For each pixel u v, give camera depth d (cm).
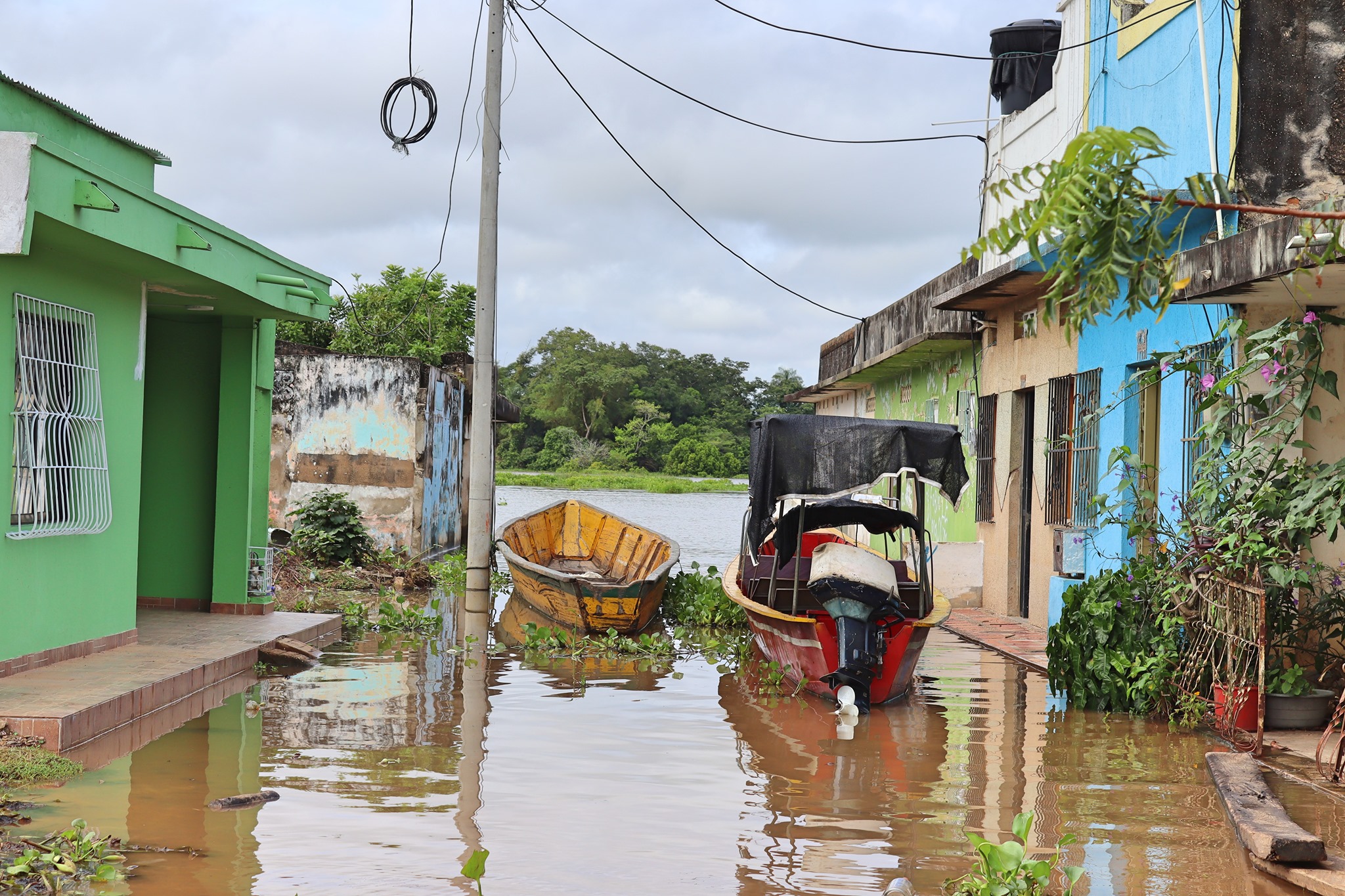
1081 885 496
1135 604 883
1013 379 1376
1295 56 894
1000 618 1367
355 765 682
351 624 1283
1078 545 1133
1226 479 812
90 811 575
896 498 1247
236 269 972
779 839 559
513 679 1000
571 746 748
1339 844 541
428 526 1931
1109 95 1171
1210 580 794
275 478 1859
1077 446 1175
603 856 528
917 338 1566
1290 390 814
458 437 2233
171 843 530
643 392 8500
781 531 990
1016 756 739
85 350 853
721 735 795
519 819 583
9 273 748
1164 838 564
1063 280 269
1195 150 975
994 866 471
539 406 8506
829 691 934
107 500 885
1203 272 791
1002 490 1399
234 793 614
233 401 1147
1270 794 611
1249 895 485
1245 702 768
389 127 1240
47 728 671
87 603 880
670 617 1470
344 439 1867
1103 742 779
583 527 1777
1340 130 886
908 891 472
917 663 1091
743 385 9125
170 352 1172
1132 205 264
